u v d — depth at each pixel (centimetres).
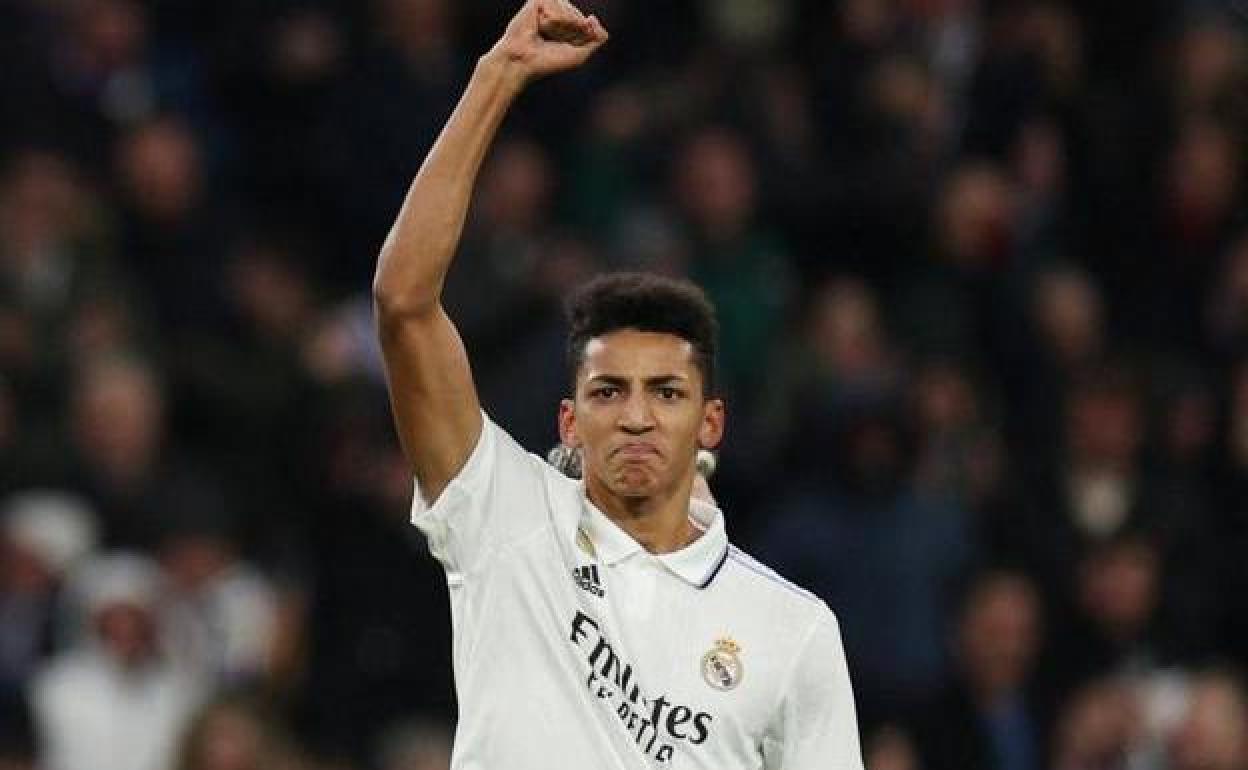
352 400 4528
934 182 5134
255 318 4800
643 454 2041
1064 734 4406
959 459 4656
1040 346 5053
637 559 2067
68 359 4500
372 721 4322
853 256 5125
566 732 2017
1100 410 4788
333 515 4447
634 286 2064
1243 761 4328
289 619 4225
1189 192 5403
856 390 4538
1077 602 4594
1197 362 5278
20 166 4788
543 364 4309
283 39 5209
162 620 4100
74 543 4216
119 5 5100
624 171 5134
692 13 5506
